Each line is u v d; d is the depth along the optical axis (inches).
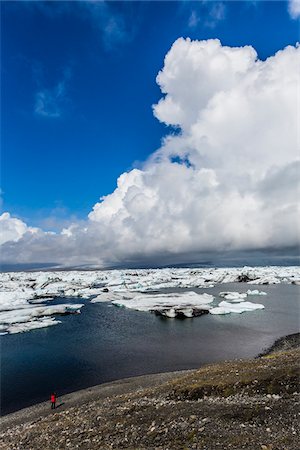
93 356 2187.5
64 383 1736.0
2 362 2110.0
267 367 1174.3
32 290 6038.4
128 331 2888.8
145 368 1925.4
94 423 986.1
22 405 1483.8
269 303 4202.8
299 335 2522.1
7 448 941.2
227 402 964.6
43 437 968.3
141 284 6683.1
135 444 792.9
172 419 896.3
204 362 2000.5
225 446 702.5
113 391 1524.4
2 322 3272.6
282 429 751.1
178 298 4510.3
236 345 2342.5
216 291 5738.2
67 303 4633.4
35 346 2474.2
